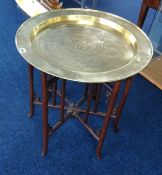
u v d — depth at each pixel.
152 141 1.54
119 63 1.08
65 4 2.70
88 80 0.95
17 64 1.92
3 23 2.30
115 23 1.26
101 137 1.31
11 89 1.73
